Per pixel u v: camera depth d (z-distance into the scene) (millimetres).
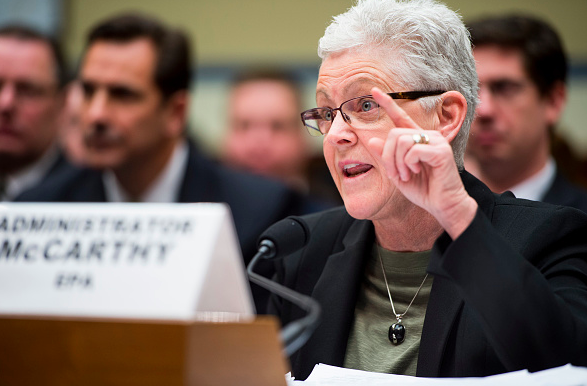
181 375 1346
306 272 2551
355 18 2297
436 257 1837
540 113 4305
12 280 1473
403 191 1893
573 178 5281
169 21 7844
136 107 4559
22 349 1417
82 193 4750
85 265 1452
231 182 4676
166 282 1391
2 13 7883
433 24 2268
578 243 2193
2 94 5695
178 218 1465
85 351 1388
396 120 1911
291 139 6641
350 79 2240
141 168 4652
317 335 2350
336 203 5281
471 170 4355
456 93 2275
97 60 4562
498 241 1812
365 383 1732
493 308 1744
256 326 1350
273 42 7645
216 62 7680
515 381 1559
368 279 2457
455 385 1604
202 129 7605
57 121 5910
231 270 1484
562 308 1814
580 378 1536
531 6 6977
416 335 2275
